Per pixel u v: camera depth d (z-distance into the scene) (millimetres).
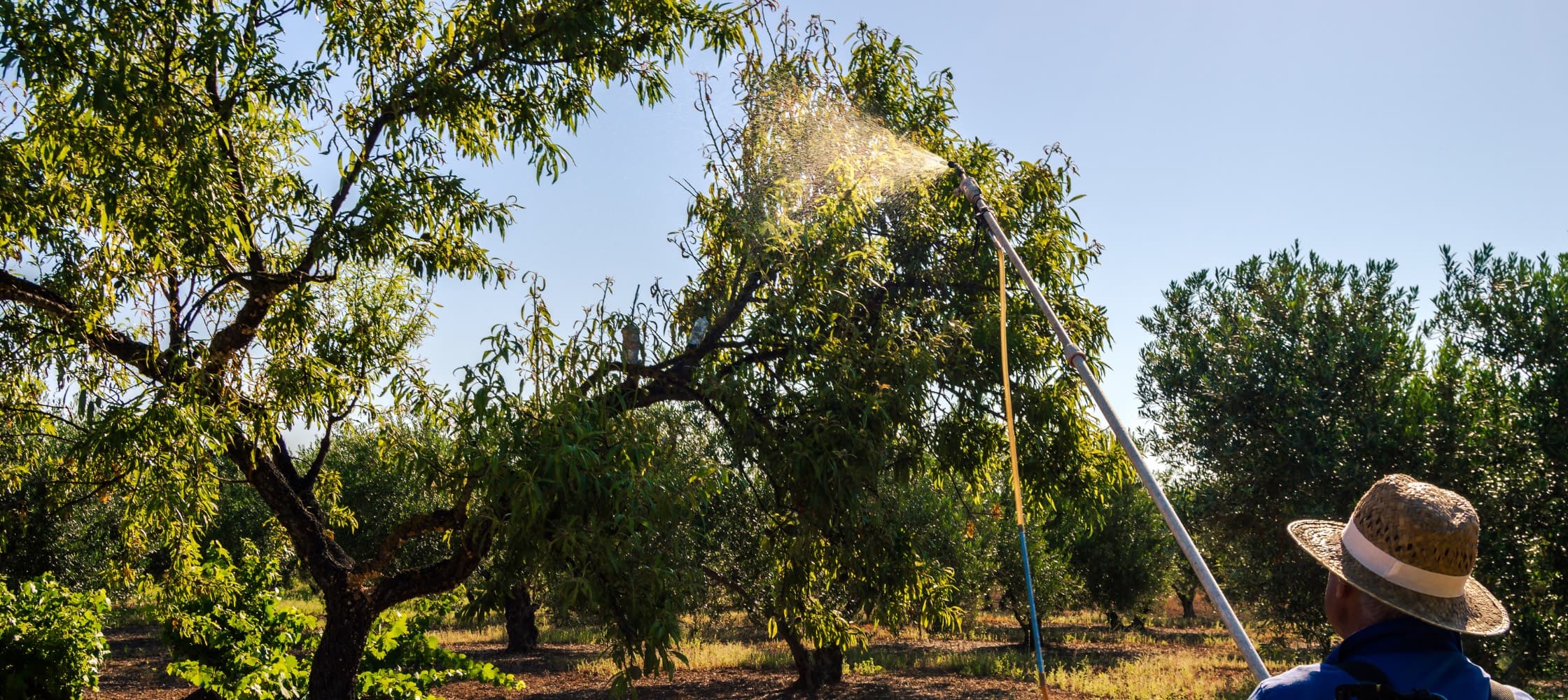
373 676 10938
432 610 13875
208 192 6547
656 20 7793
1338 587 1678
